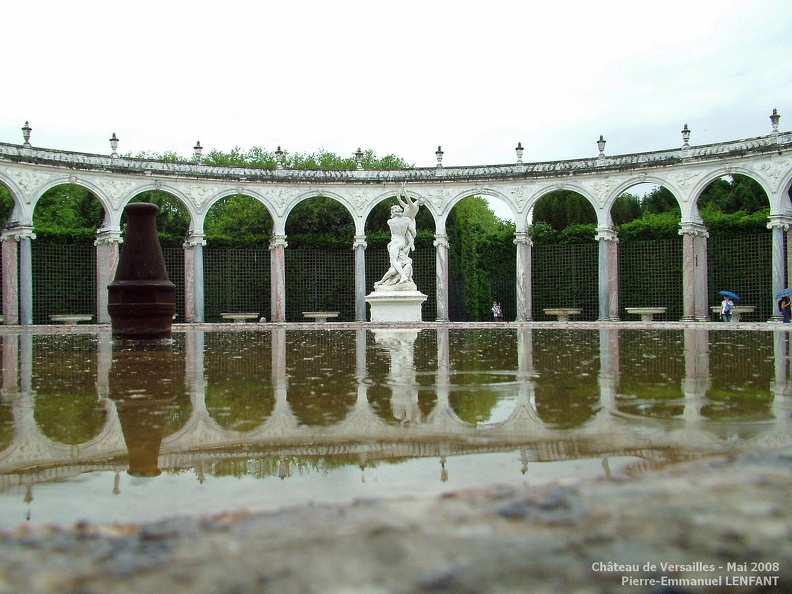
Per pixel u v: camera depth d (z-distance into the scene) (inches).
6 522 111.9
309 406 233.5
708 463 123.4
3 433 189.0
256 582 76.2
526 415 209.3
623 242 1690.5
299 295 1790.1
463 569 77.9
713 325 1137.4
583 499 101.3
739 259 1562.5
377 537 89.3
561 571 76.4
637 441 168.2
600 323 1285.7
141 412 223.6
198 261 1637.6
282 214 1680.6
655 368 359.9
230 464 152.6
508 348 542.9
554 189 1641.2
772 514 91.4
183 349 545.0
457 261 1804.9
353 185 1694.1
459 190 1688.0
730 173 1460.4
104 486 135.3
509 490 111.8
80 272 1636.3
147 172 1572.3
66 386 297.6
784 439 166.2
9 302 1478.8
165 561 83.9
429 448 165.9
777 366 368.2
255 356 467.5
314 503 119.4
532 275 1781.5
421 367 376.8
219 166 1641.2
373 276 1811.0
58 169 1476.4
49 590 75.3
